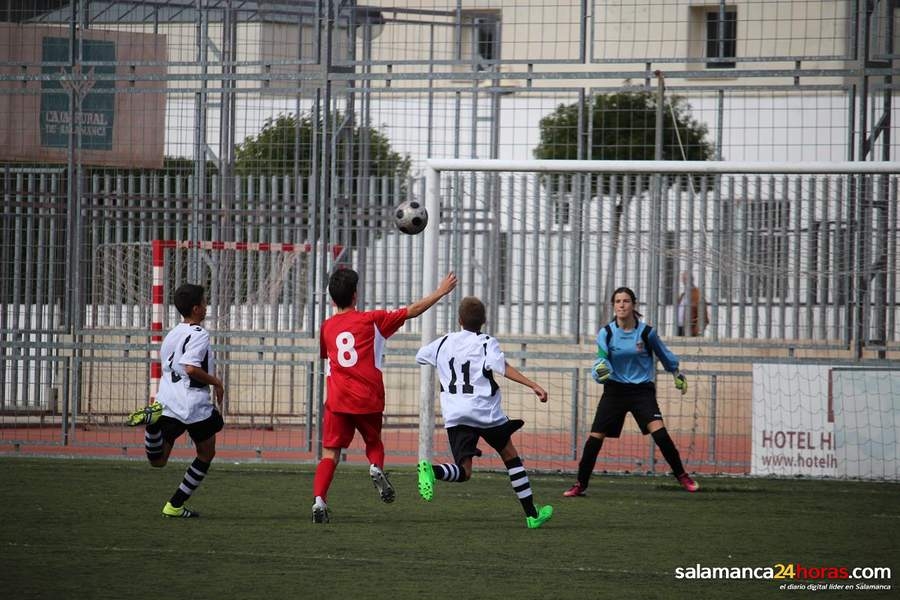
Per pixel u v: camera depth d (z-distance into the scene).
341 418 19.73
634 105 45.59
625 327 25.02
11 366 33.69
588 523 20.86
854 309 28.20
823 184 28.38
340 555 17.22
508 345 33.56
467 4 48.81
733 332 33.09
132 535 18.80
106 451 31.56
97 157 35.28
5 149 35.19
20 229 32.16
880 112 37.38
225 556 17.02
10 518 20.55
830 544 18.88
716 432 29.09
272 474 27.59
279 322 34.44
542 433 33.91
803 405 28.16
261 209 32.12
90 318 33.81
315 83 40.38
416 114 48.38
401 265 34.25
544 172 28.50
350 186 32.03
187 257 31.95
